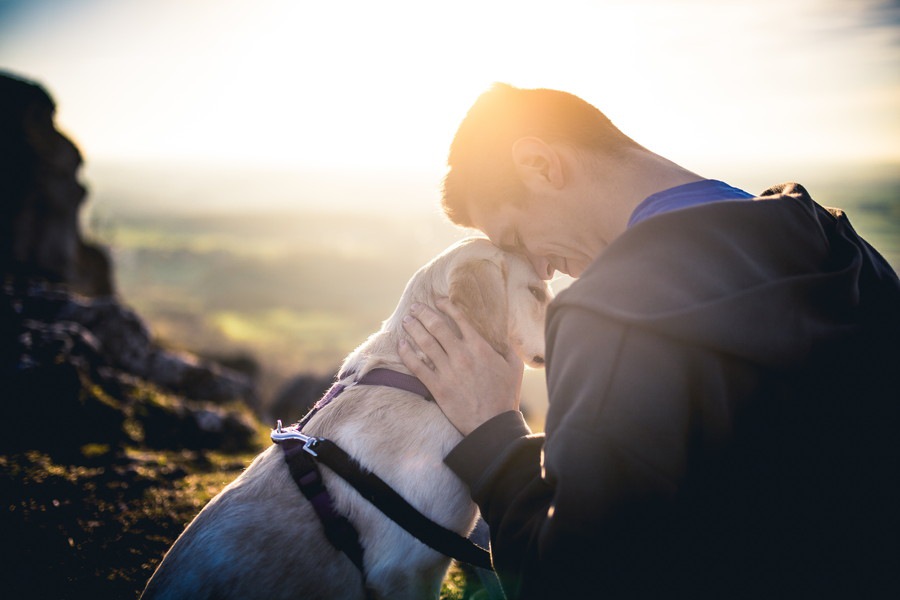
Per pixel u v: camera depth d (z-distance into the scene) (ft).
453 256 6.78
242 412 19.40
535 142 5.05
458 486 5.88
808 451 3.78
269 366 54.39
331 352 129.39
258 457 6.65
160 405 15.53
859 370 3.92
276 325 206.28
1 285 19.30
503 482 4.72
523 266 6.73
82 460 12.34
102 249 32.63
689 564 3.81
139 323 19.63
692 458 3.72
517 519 4.35
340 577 5.81
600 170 5.03
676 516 3.73
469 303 6.22
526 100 5.39
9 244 25.96
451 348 5.70
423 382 5.79
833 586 3.73
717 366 3.67
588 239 5.24
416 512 5.66
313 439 6.04
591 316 3.92
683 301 3.75
